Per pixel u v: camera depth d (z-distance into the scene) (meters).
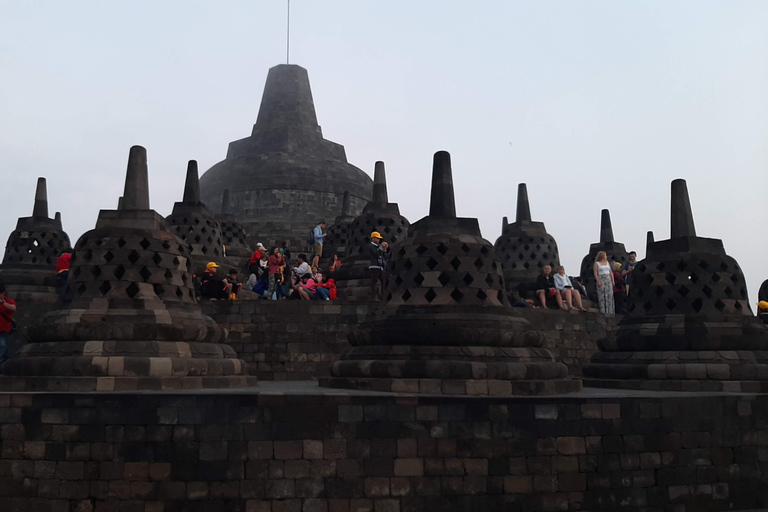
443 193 14.39
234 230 31.81
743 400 12.54
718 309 15.67
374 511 10.84
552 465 11.36
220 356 14.23
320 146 44.00
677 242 16.31
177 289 14.20
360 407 11.07
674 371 14.91
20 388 12.23
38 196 27.73
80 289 13.66
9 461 10.84
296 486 10.77
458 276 13.54
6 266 26.36
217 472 10.67
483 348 12.83
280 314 20.08
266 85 45.78
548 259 28.91
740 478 12.27
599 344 17.41
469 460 11.16
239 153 44.50
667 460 11.88
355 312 20.20
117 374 12.32
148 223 14.15
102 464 10.68
